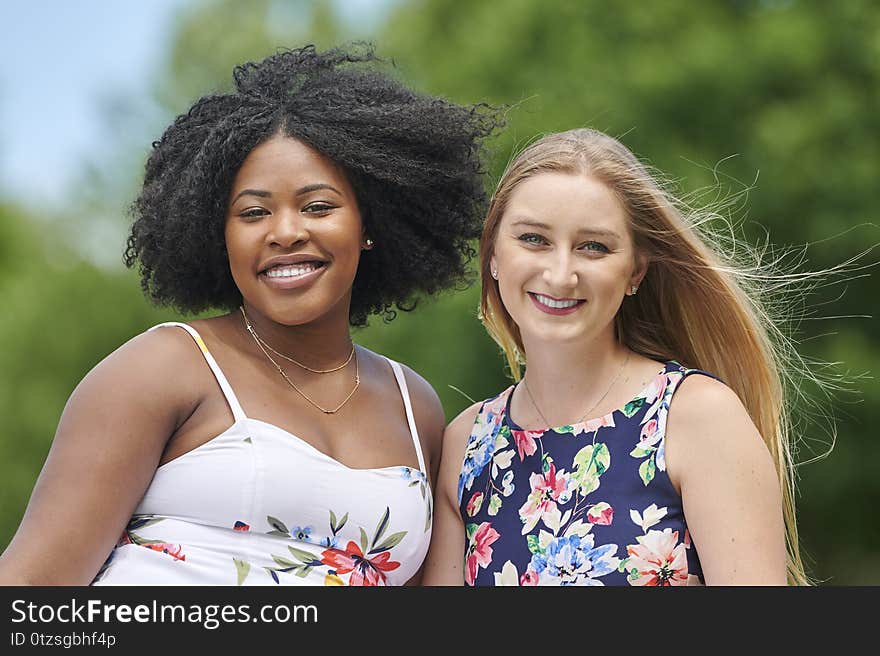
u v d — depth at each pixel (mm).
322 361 10031
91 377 9195
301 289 9500
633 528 9367
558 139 10016
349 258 9703
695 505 9250
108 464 8922
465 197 11055
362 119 9953
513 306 9773
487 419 10461
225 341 9750
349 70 10609
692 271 10266
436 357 32156
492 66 33844
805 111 31531
